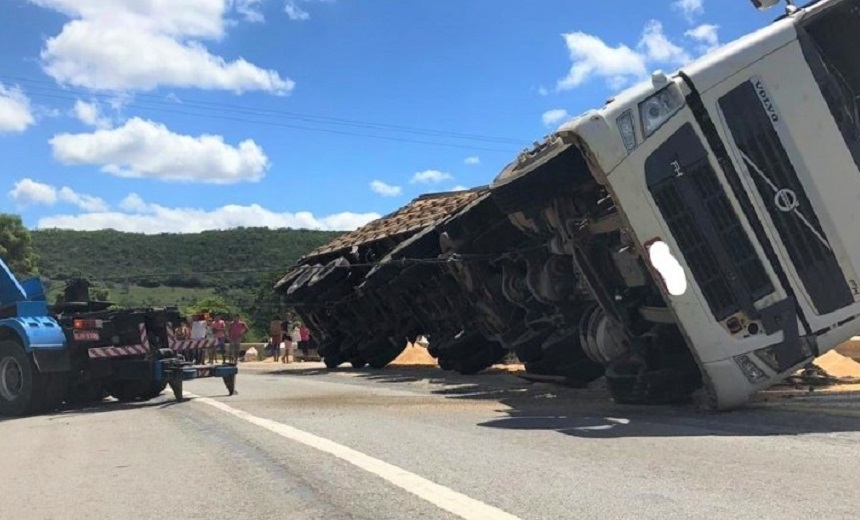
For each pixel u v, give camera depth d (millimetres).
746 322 7242
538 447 6406
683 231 7246
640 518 4301
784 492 4719
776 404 8141
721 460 5625
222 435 7824
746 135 7207
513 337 12891
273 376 17625
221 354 22359
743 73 7242
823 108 7258
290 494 5191
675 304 7297
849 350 12422
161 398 12562
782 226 7203
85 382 11656
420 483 5273
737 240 7227
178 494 5383
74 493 5570
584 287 9984
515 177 8867
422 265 14984
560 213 9125
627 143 7277
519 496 4836
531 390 11414
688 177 7234
